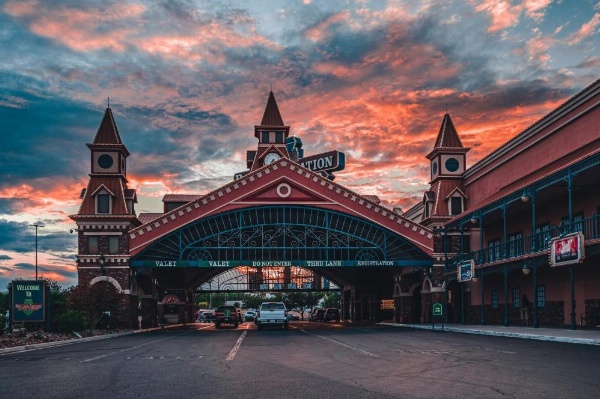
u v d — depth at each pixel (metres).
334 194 45.09
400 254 44.94
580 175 26.77
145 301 49.28
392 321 54.88
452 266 42.22
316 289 71.06
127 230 42.66
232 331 37.50
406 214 61.88
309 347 20.84
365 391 10.09
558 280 32.81
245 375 12.56
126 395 10.06
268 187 44.66
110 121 44.84
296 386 10.80
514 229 38.31
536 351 17.33
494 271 34.09
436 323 44.25
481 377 11.62
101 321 39.62
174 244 43.38
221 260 43.41
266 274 69.31
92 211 42.88
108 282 41.78
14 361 17.06
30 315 30.17
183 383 11.43
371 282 60.78
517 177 36.66
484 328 31.36
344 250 45.50
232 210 44.03
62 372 13.80
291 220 44.84
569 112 30.05
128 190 44.75
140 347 22.38
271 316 38.84
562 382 10.77
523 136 35.34
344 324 52.09
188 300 65.31
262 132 56.81
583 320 29.98
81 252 42.16
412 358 15.88
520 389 10.02
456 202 45.66
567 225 25.86
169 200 59.84
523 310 33.34
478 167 43.12
